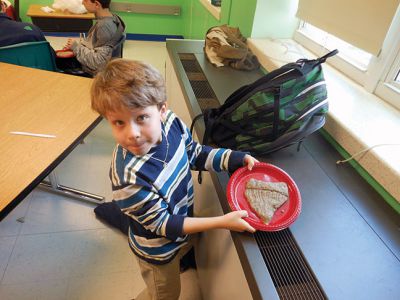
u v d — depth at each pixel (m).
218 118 1.09
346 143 1.07
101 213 1.64
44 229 1.59
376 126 1.09
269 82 1.02
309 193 0.91
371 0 1.22
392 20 1.14
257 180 0.85
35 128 1.14
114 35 2.11
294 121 0.99
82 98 1.36
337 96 1.27
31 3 3.76
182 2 4.14
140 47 4.12
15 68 1.57
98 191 1.85
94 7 2.12
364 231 0.79
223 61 1.70
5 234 1.54
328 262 0.70
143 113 0.67
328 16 1.49
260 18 1.79
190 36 3.83
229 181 0.85
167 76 2.10
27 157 1.00
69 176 1.94
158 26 4.34
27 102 1.30
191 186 0.96
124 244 1.55
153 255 0.93
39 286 1.34
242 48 1.67
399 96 1.19
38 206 1.71
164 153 0.78
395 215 0.85
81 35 2.79
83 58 2.05
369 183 0.97
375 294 0.64
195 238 1.27
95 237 1.57
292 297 0.63
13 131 1.11
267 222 0.75
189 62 1.73
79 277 1.39
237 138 1.07
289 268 0.68
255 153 1.04
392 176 0.88
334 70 1.52
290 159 1.05
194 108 1.28
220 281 0.96
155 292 1.04
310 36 1.75
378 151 0.95
